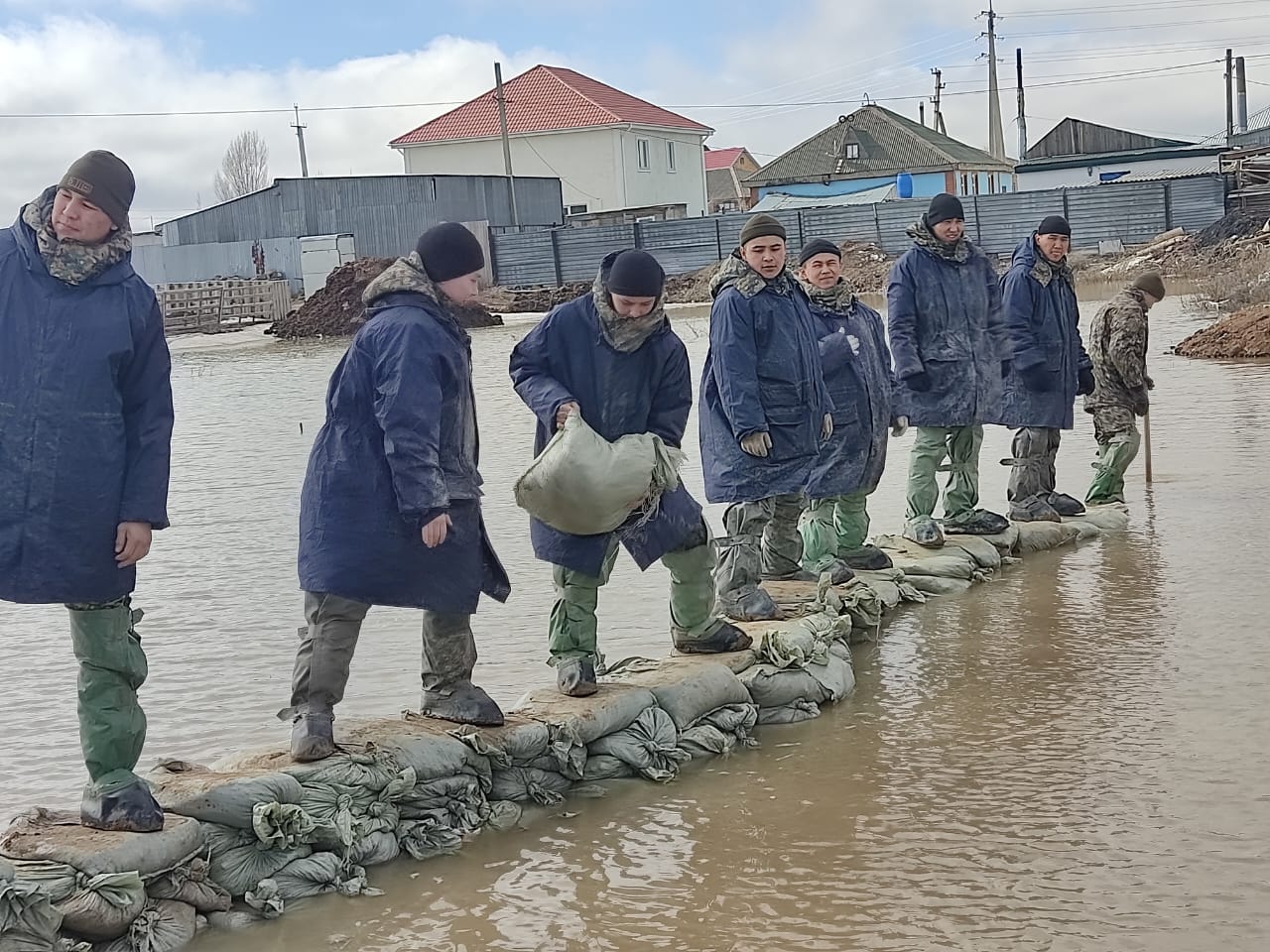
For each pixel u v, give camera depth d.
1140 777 7.16
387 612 9.90
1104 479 11.59
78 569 6.35
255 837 6.61
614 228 53.59
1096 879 6.45
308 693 6.95
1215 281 30.98
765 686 8.04
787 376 8.73
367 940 6.33
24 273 6.36
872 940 6.16
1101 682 8.20
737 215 52.50
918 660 8.73
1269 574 9.66
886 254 49.66
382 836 6.83
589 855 6.86
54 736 8.13
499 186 61.88
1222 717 7.68
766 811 7.13
